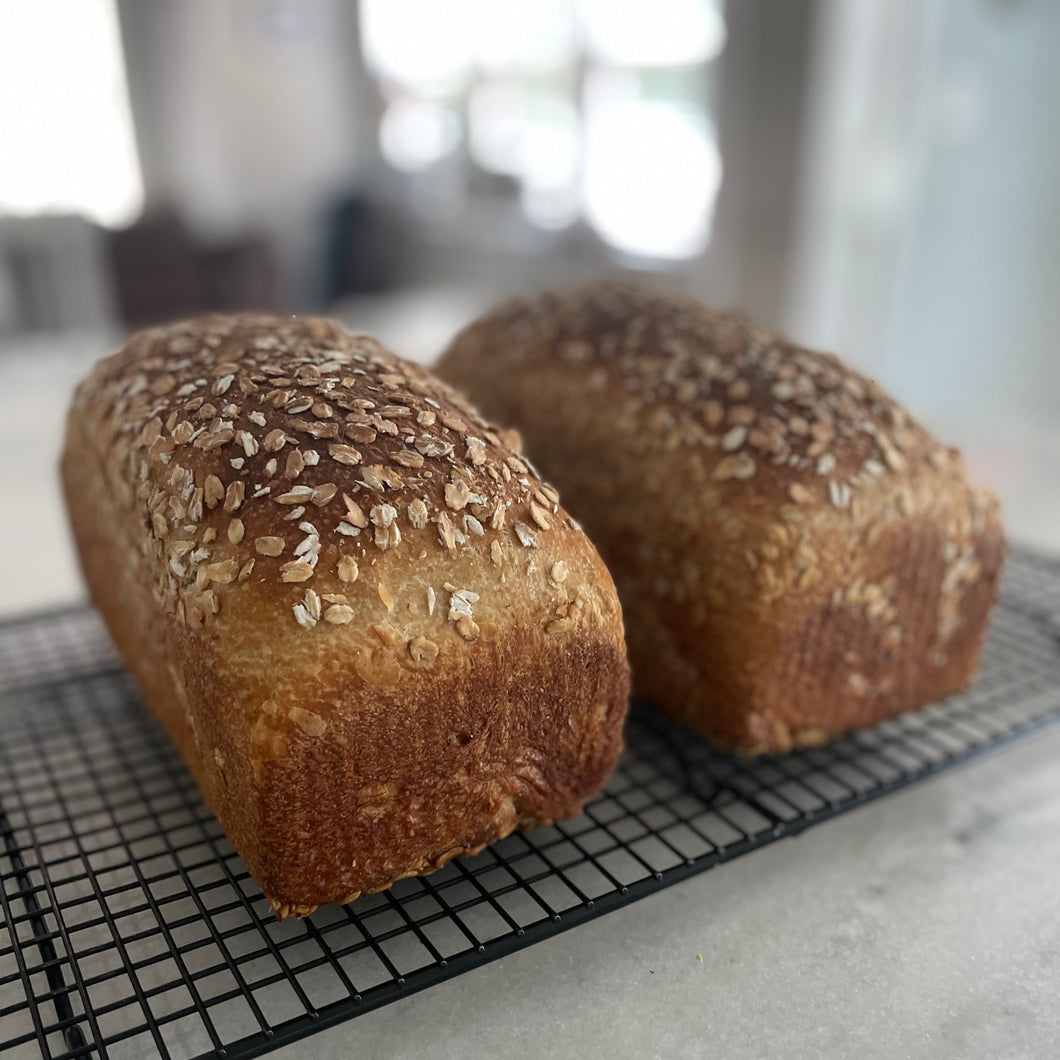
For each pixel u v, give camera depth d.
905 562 0.34
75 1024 0.24
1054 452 0.79
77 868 0.31
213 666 0.25
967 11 1.02
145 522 0.29
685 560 0.35
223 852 0.31
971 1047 0.25
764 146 1.11
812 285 1.13
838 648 0.34
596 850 0.32
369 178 1.76
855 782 0.36
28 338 1.29
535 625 0.27
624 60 1.42
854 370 0.38
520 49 1.58
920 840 0.33
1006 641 0.46
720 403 0.36
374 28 1.64
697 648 0.35
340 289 1.72
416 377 0.32
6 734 0.39
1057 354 1.07
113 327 1.35
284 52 1.57
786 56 1.06
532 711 0.28
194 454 0.28
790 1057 0.25
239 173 1.56
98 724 0.39
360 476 0.26
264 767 0.24
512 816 0.29
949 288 1.12
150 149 1.46
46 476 0.74
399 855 0.27
